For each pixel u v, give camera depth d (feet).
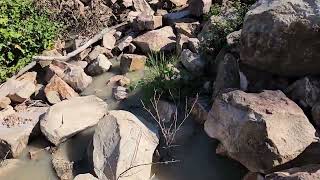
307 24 5.42
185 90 6.93
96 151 5.89
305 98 5.55
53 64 7.83
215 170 5.82
